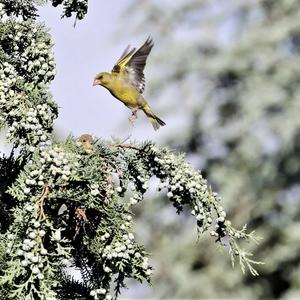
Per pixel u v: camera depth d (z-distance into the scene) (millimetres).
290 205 18766
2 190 5406
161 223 18797
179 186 5367
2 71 5184
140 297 18031
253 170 19375
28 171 4867
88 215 5145
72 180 4941
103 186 5148
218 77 20953
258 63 20750
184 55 20969
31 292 4766
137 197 5324
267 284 18438
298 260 18312
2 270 4824
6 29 5254
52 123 5227
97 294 5184
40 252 4758
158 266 18516
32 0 5570
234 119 20406
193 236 18438
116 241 5105
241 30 21797
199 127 20203
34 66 5234
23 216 4801
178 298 18172
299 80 20219
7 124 5141
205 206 5434
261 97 19844
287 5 21312
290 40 21391
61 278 5246
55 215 4949
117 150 5266
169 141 20250
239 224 18797
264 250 18453
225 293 18266
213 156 19984
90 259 5305
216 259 18453
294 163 19219
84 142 5246
